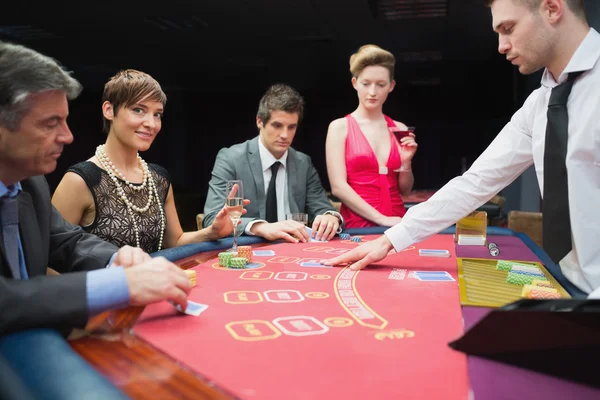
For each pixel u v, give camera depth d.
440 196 2.14
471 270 1.98
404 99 15.51
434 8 7.88
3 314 1.06
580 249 1.78
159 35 9.66
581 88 1.77
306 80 15.07
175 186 12.30
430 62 12.09
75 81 1.38
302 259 2.22
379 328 1.26
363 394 0.90
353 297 1.57
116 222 2.38
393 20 8.62
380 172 3.58
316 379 0.96
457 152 15.40
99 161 2.43
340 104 16.61
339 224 3.00
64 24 8.77
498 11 1.80
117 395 0.81
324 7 7.87
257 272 1.94
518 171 2.17
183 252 2.21
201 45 10.59
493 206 6.15
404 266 2.06
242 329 1.25
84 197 2.31
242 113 17.17
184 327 1.26
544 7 1.71
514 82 10.38
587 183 1.76
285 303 1.49
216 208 3.04
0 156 1.34
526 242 2.69
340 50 11.12
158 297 1.26
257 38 10.02
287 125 3.16
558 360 0.98
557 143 1.81
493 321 0.93
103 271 1.25
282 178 3.37
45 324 1.12
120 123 2.38
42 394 0.81
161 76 14.19
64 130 1.36
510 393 0.89
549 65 1.83
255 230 2.71
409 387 0.92
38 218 1.60
